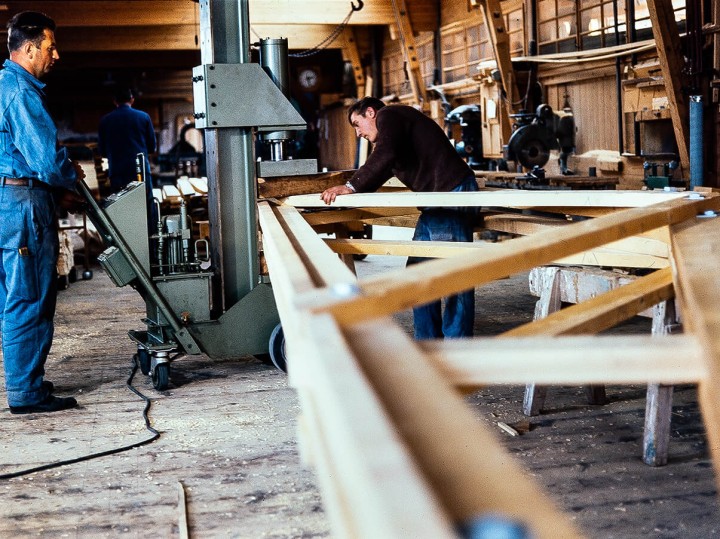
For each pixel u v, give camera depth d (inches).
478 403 151.4
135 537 101.6
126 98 358.9
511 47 458.3
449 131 466.9
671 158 316.8
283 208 168.4
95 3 501.0
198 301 173.9
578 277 141.9
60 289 321.1
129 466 126.4
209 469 124.1
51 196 156.3
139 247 168.6
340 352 44.2
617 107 360.2
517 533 25.7
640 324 206.2
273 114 175.0
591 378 50.2
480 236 358.0
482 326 223.3
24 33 153.2
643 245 132.9
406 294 59.0
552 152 410.0
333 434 36.2
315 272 80.9
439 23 550.3
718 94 292.7
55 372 188.5
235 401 159.9
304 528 102.9
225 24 173.6
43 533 103.5
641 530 97.7
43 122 150.3
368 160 165.0
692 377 49.3
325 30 587.8
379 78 675.4
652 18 293.0
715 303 58.1
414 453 34.1
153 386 173.5
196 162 734.5
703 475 114.0
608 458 121.7
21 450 135.3
